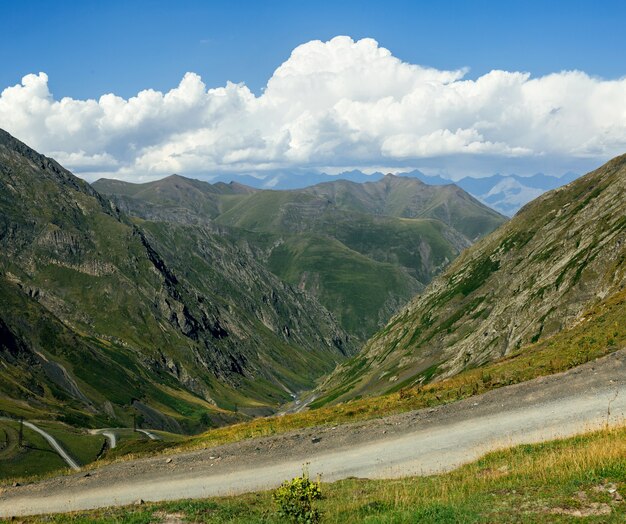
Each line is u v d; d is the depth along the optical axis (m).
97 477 31.28
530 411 30.11
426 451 27.39
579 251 134.50
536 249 176.25
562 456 19.70
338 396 192.75
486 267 197.62
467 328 171.00
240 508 20.94
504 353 126.25
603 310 50.81
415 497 19.22
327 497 21.47
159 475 30.16
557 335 56.19
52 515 22.44
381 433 31.42
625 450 18.31
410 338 196.88
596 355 37.34
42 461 125.81
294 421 41.41
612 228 127.56
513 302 146.12
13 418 158.88
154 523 19.78
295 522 18.09
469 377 43.12
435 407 34.97
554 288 128.12
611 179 167.50
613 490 15.49
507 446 24.95
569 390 31.86
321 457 29.28
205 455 32.62
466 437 28.22
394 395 44.81
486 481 19.64
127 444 52.44
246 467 29.50
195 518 19.97
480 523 14.92
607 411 27.33
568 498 15.54
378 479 24.05
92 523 20.06
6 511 27.17
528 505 15.70
